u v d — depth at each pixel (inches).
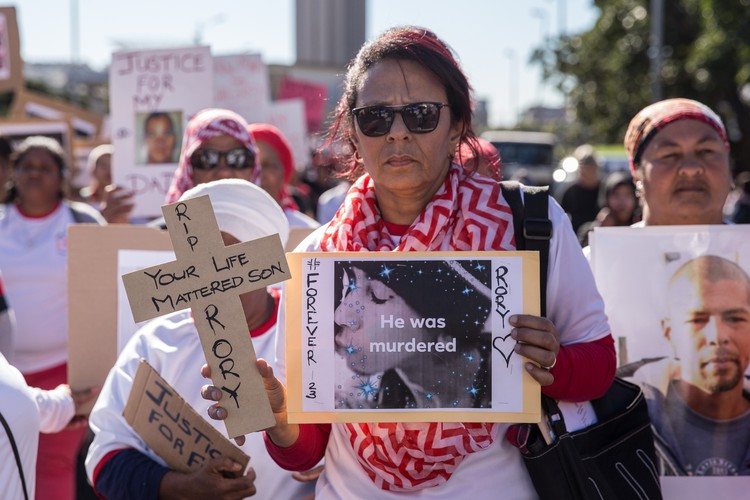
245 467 100.1
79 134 383.9
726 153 115.8
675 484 107.4
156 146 211.9
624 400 90.5
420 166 82.4
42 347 182.9
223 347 80.7
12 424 84.2
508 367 80.5
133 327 127.5
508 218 85.0
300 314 81.9
